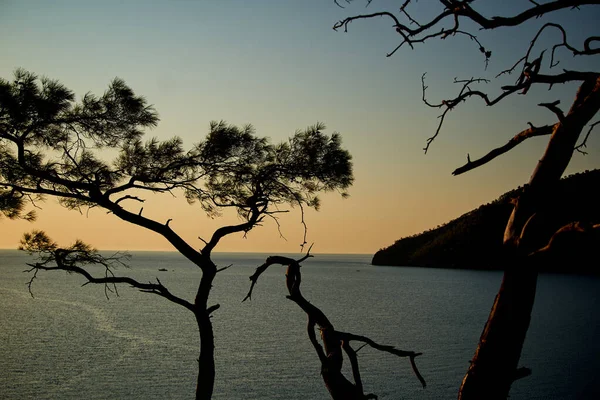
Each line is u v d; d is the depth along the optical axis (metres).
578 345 46.91
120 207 8.75
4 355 40.16
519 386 31.23
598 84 4.64
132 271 186.00
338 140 9.93
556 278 165.38
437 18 5.21
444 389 29.91
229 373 34.16
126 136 9.45
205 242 9.30
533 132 5.02
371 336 51.59
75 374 33.62
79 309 75.62
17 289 112.69
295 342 46.97
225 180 10.04
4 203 8.86
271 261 7.14
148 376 33.12
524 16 4.77
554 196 4.92
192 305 9.10
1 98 8.01
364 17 5.47
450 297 104.62
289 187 9.97
